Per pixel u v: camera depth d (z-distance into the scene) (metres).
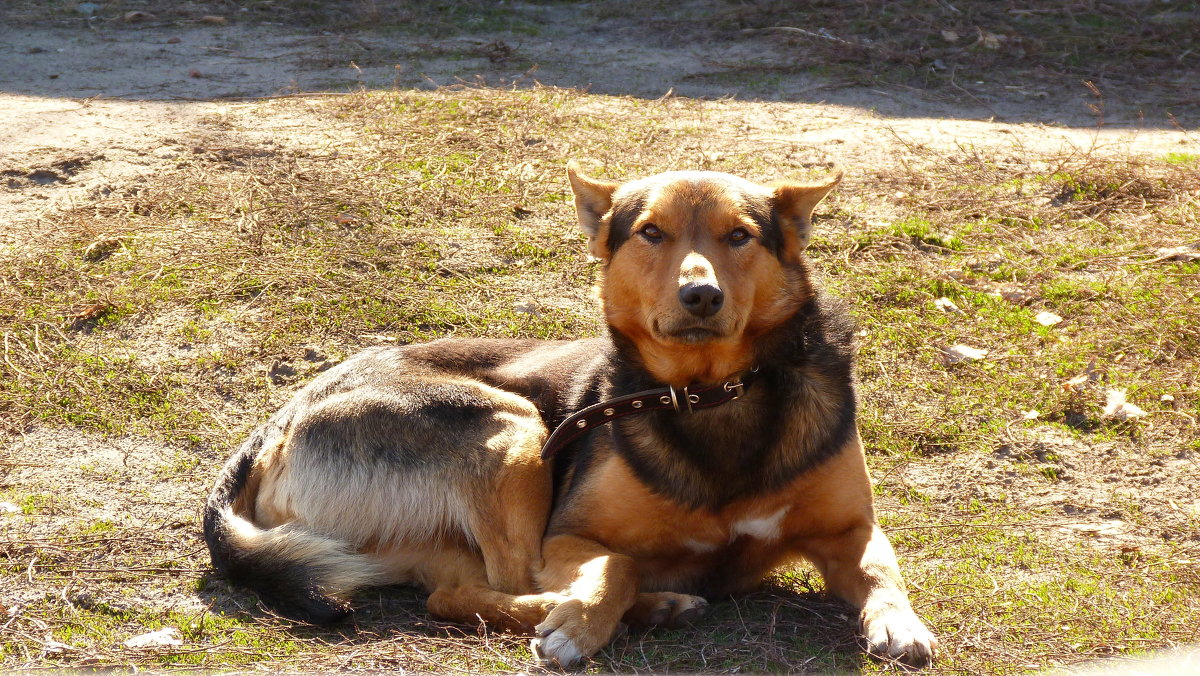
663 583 3.91
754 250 3.69
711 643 3.49
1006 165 8.27
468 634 3.61
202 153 8.38
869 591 3.50
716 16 12.80
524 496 3.90
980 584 3.88
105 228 7.04
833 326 3.91
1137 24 11.99
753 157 8.46
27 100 9.70
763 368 3.72
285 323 6.09
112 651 3.43
